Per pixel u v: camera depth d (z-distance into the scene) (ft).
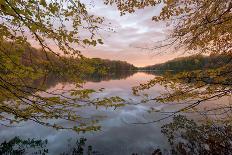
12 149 28.22
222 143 23.81
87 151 28.68
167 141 31.24
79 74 12.72
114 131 36.83
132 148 29.73
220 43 14.12
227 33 13.61
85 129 14.93
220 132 26.18
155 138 33.01
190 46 14.16
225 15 11.85
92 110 52.08
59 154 27.68
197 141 28.17
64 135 34.71
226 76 11.03
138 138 33.42
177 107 49.62
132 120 44.06
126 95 76.84
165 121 40.55
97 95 77.25
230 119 24.95
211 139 24.36
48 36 10.55
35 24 8.39
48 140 32.58
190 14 13.29
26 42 9.87
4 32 9.13
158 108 52.34
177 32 13.96
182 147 27.68
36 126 39.29
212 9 12.40
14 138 32.42
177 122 36.96
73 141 32.30
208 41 13.70
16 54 9.39
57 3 10.17
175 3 13.75
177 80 11.95
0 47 9.31
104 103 14.21
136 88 13.84
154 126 38.78
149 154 27.63
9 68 9.70
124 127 39.24
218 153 22.47
